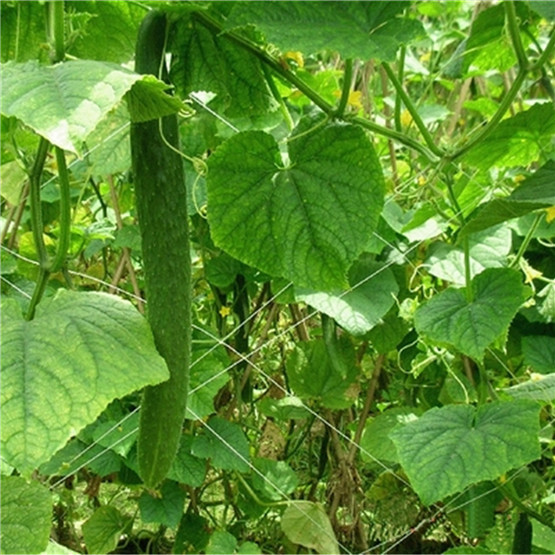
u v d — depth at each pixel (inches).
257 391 48.9
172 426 21.5
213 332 37.7
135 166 21.4
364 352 41.2
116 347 19.4
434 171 27.5
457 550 28.0
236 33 24.4
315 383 39.4
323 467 42.8
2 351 18.4
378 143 47.2
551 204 24.2
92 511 49.2
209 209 24.4
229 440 37.5
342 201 24.0
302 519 37.3
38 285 21.1
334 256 24.0
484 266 35.3
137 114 20.2
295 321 40.1
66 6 25.6
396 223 36.8
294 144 24.9
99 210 43.5
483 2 36.3
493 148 30.8
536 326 40.0
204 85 26.0
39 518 22.6
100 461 36.6
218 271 37.7
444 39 55.4
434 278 40.1
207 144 36.2
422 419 26.6
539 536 33.5
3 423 17.5
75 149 15.8
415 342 36.9
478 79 51.2
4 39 25.9
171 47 24.9
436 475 24.4
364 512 45.5
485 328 27.9
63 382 18.2
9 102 16.5
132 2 23.5
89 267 43.4
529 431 24.8
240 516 43.5
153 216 21.2
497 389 31.6
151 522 37.6
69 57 21.2
